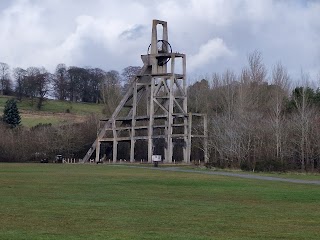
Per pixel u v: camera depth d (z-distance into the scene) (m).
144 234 25.00
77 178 64.00
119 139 128.12
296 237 24.84
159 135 127.44
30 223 27.72
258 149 99.19
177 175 72.31
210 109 144.25
